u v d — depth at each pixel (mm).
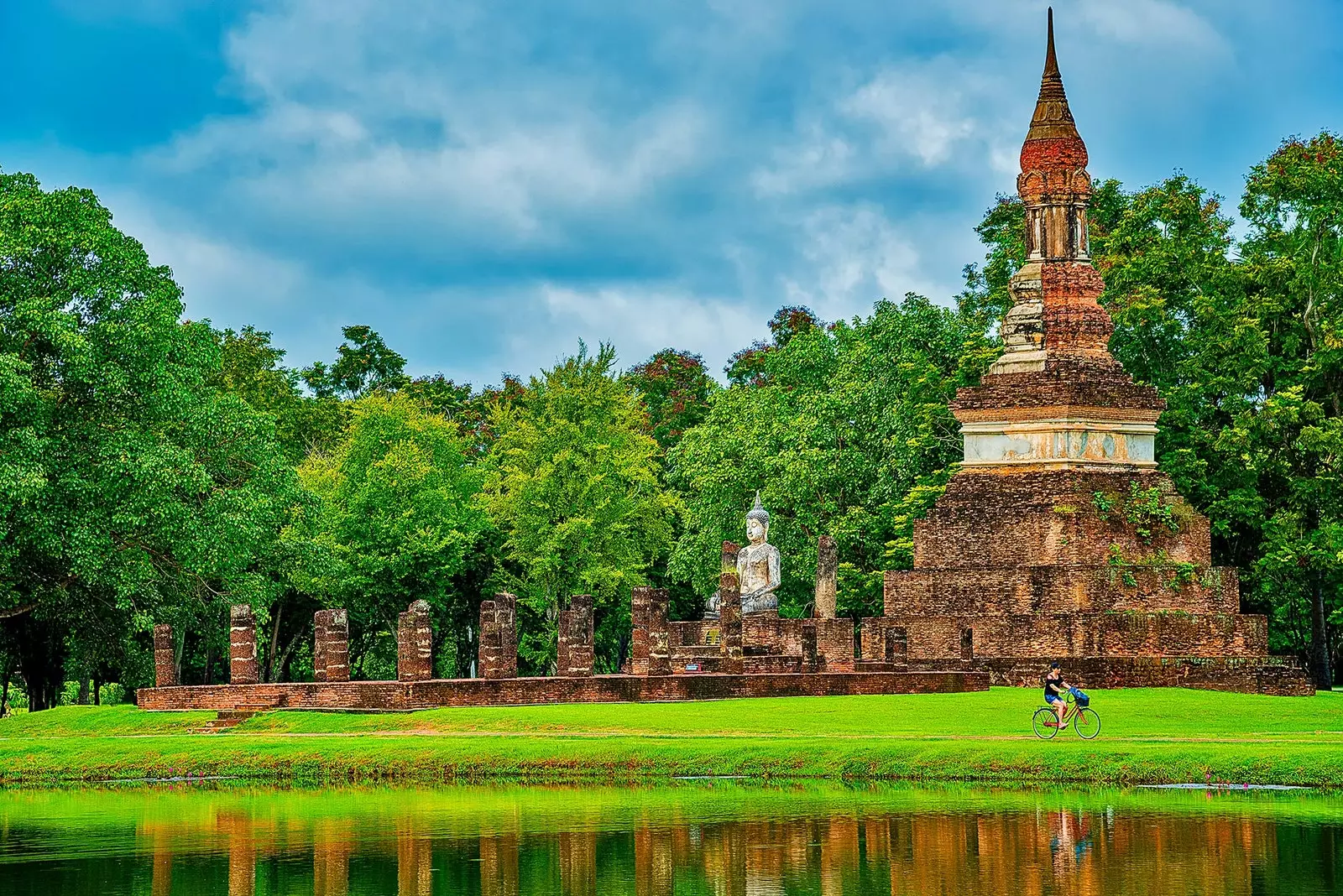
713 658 68500
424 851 37625
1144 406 68250
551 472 85812
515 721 54844
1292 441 74062
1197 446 74250
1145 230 79188
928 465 80438
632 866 35875
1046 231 70062
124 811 43875
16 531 58562
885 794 43844
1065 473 66938
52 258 60219
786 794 44062
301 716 57656
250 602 65062
